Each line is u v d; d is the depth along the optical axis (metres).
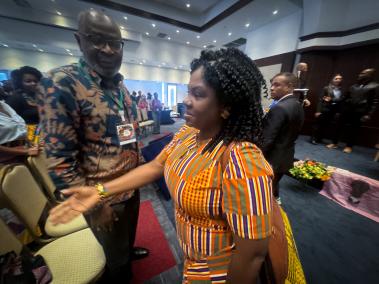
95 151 0.80
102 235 0.92
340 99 3.75
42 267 0.78
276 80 1.49
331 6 3.95
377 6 3.56
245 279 0.40
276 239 0.49
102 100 0.77
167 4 5.66
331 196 2.10
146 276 1.21
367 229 1.62
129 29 6.62
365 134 3.93
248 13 4.88
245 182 0.37
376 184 1.81
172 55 8.36
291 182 2.44
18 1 4.94
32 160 1.22
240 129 0.44
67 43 6.47
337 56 4.30
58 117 0.66
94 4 4.88
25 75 1.67
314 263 1.30
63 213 0.60
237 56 0.43
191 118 0.46
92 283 0.82
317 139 4.17
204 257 0.49
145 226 1.65
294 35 4.85
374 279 1.19
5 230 0.80
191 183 0.44
